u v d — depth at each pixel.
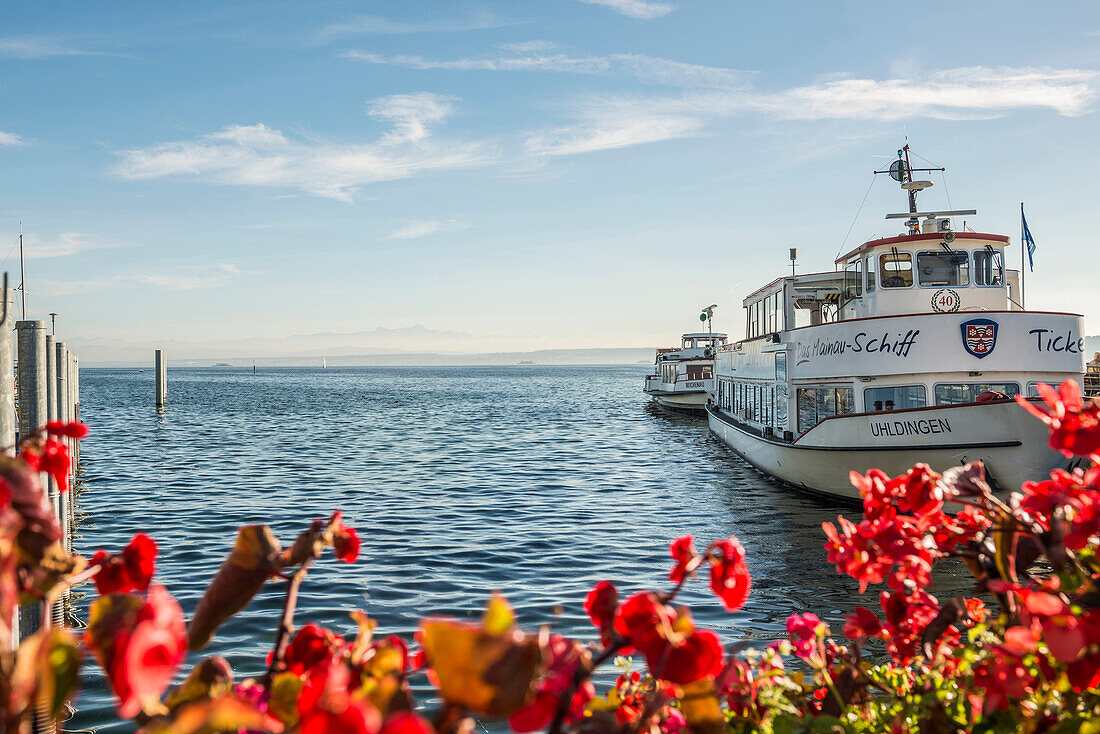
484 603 13.12
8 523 1.58
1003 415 16.22
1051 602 2.22
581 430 51.00
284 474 29.08
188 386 151.62
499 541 17.77
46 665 1.49
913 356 17.88
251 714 1.27
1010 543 2.84
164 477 28.00
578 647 2.05
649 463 32.78
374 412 70.62
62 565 1.96
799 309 26.83
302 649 2.34
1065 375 17.70
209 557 16.03
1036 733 2.49
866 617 3.47
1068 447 2.75
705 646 1.86
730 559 2.13
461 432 49.25
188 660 10.02
